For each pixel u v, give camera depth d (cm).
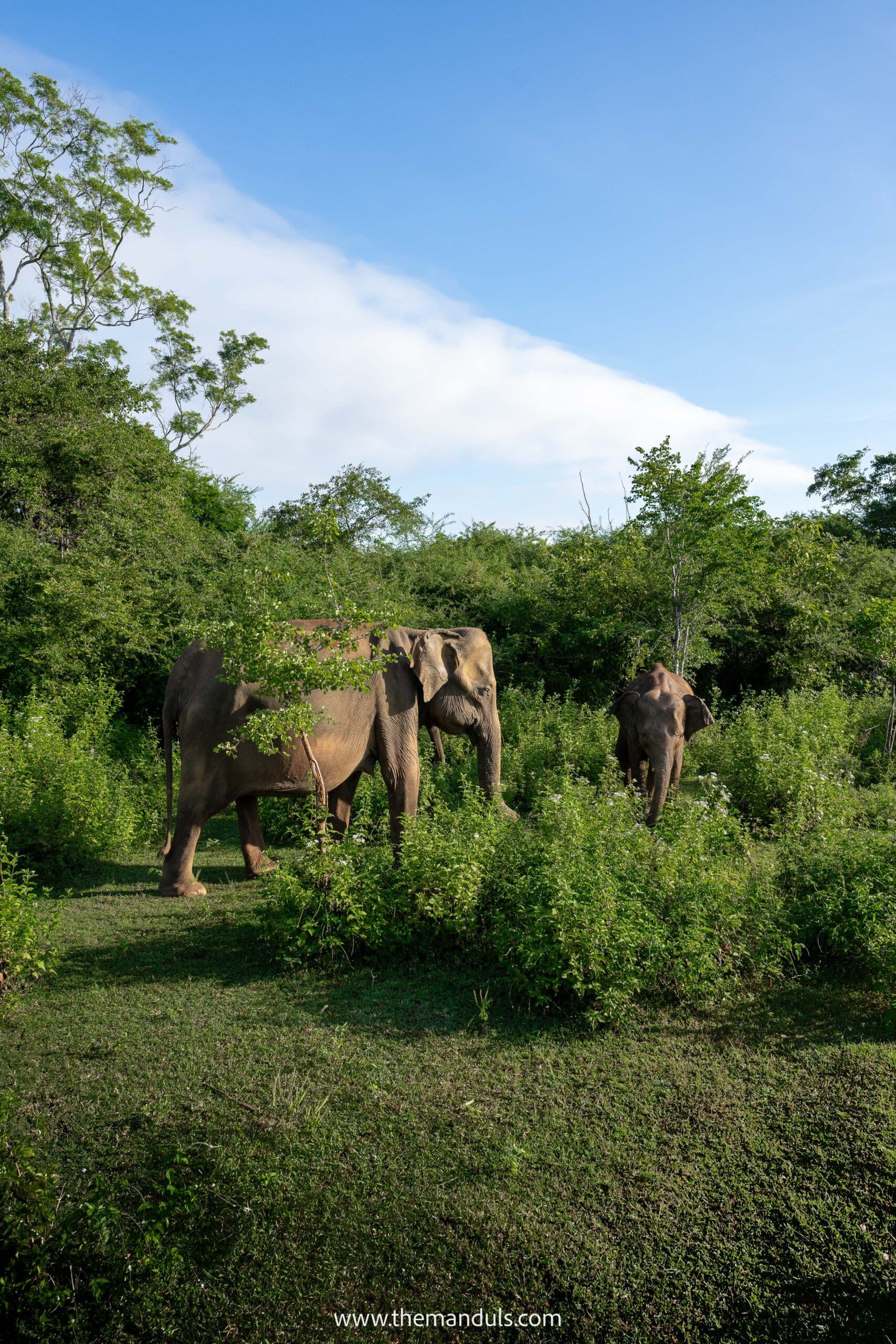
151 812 1016
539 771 1212
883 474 3231
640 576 1666
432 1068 463
